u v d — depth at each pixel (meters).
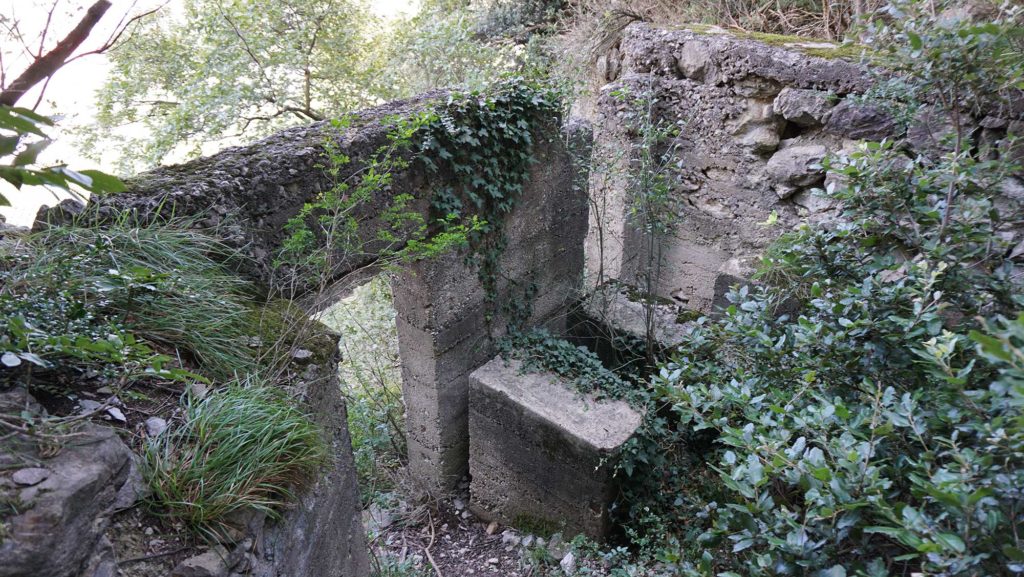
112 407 1.87
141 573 1.57
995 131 3.43
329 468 2.31
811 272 2.78
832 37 5.82
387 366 6.30
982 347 1.23
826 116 4.11
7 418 1.55
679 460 4.32
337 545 2.60
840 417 1.92
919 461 1.76
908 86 3.00
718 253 5.09
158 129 6.91
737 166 4.74
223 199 2.88
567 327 5.82
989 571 1.47
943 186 2.60
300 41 7.57
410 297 4.36
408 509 5.12
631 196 5.20
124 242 2.37
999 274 2.37
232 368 2.29
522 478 4.57
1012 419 1.47
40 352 1.78
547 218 5.08
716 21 6.67
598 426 4.14
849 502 1.65
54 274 2.03
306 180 3.25
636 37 5.04
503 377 4.60
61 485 1.40
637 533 4.17
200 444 1.86
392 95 7.88
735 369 2.95
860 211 2.72
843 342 2.36
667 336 5.16
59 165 1.34
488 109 4.07
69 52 2.21
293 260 3.10
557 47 7.39
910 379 2.27
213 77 7.07
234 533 1.75
